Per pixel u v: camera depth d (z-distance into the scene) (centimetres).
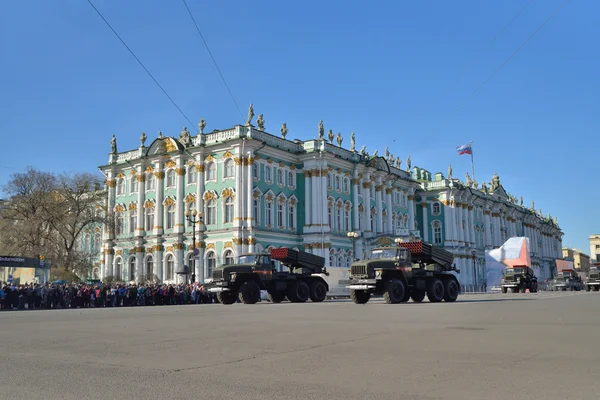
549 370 859
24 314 2581
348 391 725
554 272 13962
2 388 764
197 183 6022
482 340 1212
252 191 5712
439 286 3244
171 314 2298
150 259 6375
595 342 1170
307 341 1223
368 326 1556
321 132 6412
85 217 6056
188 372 868
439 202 9069
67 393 729
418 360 955
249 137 5684
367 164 7038
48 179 5959
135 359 1003
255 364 933
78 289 4128
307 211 6256
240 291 3431
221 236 5738
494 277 7469
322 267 4000
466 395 698
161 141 6419
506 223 11444
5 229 5766
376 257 3216
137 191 6606
